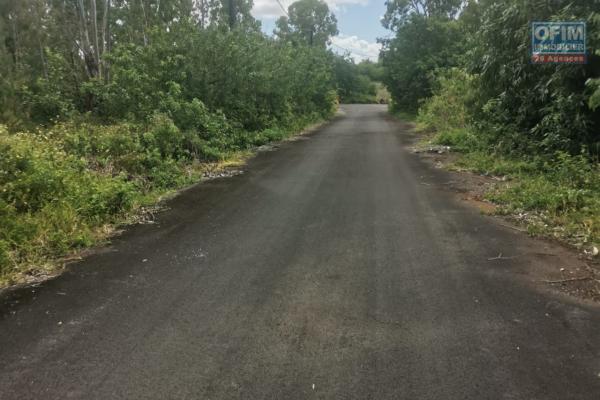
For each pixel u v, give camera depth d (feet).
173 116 36.06
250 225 19.54
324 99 92.07
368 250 16.22
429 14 116.98
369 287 13.30
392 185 26.71
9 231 16.81
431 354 9.97
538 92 29.68
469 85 42.83
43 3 79.51
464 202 22.48
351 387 8.94
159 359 10.01
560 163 24.91
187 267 15.16
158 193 25.68
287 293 13.05
